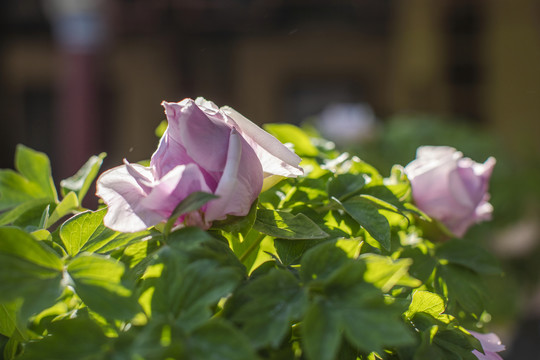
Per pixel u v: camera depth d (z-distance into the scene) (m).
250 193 0.54
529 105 7.39
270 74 8.48
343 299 0.48
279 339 0.47
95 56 5.43
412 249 0.67
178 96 7.98
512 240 2.64
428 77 7.55
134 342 0.47
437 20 7.54
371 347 0.46
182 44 7.46
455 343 0.55
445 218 0.73
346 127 2.75
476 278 0.67
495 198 2.40
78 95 5.47
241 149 0.54
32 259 0.50
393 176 0.72
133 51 8.00
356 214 0.61
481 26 7.49
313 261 0.50
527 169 2.65
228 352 0.45
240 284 0.52
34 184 0.72
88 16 5.30
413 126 2.46
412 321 0.56
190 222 0.54
